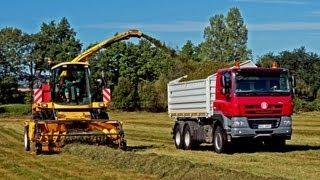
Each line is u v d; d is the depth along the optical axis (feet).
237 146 82.12
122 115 251.19
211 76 77.97
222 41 332.19
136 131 138.51
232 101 73.15
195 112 81.87
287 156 69.72
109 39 91.20
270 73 74.38
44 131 77.97
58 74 84.38
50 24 362.94
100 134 79.15
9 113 266.36
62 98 83.82
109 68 342.44
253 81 73.72
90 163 64.28
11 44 348.79
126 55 341.82
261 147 81.61
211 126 78.38
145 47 344.28
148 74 344.69
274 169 56.44
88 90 84.48
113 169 58.80
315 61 271.69
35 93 85.15
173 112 89.92
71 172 57.00
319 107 232.12
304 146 84.43
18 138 116.78
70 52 354.13
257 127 73.56
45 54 354.95
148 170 56.54
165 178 51.55
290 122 74.79
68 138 78.74
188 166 53.98
